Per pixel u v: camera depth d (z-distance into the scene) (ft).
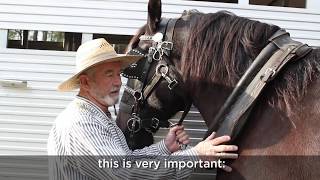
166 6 9.30
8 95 9.34
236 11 9.27
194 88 6.53
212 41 6.33
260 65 5.81
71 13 9.35
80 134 5.03
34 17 9.37
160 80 6.73
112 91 5.48
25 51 9.31
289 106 5.50
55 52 9.30
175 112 7.05
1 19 9.39
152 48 6.71
